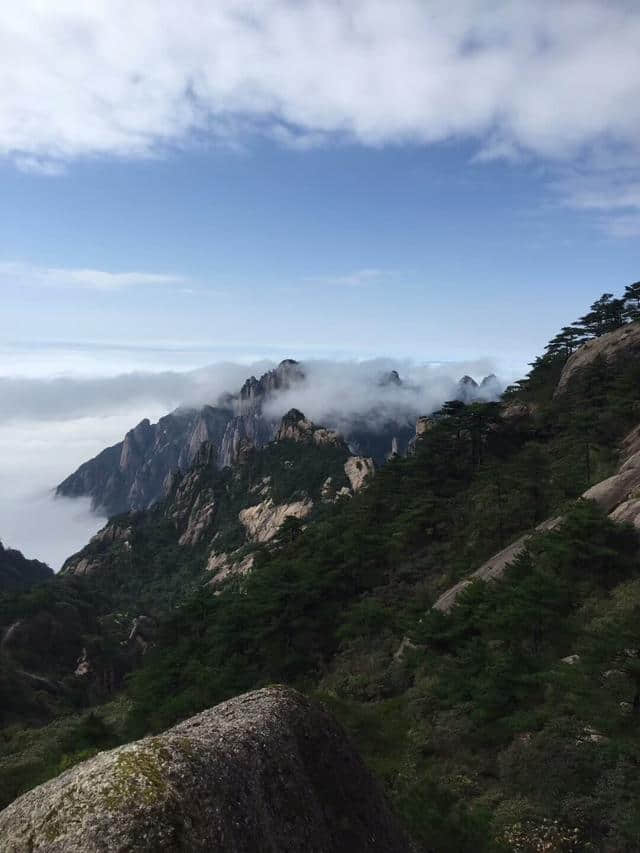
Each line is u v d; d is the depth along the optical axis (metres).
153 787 5.80
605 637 22.36
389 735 24.33
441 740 24.05
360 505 84.19
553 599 29.95
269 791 6.99
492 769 21.17
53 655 94.81
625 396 59.75
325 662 49.12
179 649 56.91
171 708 42.78
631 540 34.59
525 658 26.44
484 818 14.68
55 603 109.12
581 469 54.75
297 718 8.48
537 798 17.70
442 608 43.91
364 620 48.66
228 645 52.19
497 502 58.16
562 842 15.27
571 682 22.14
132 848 5.27
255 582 58.31
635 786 16.88
